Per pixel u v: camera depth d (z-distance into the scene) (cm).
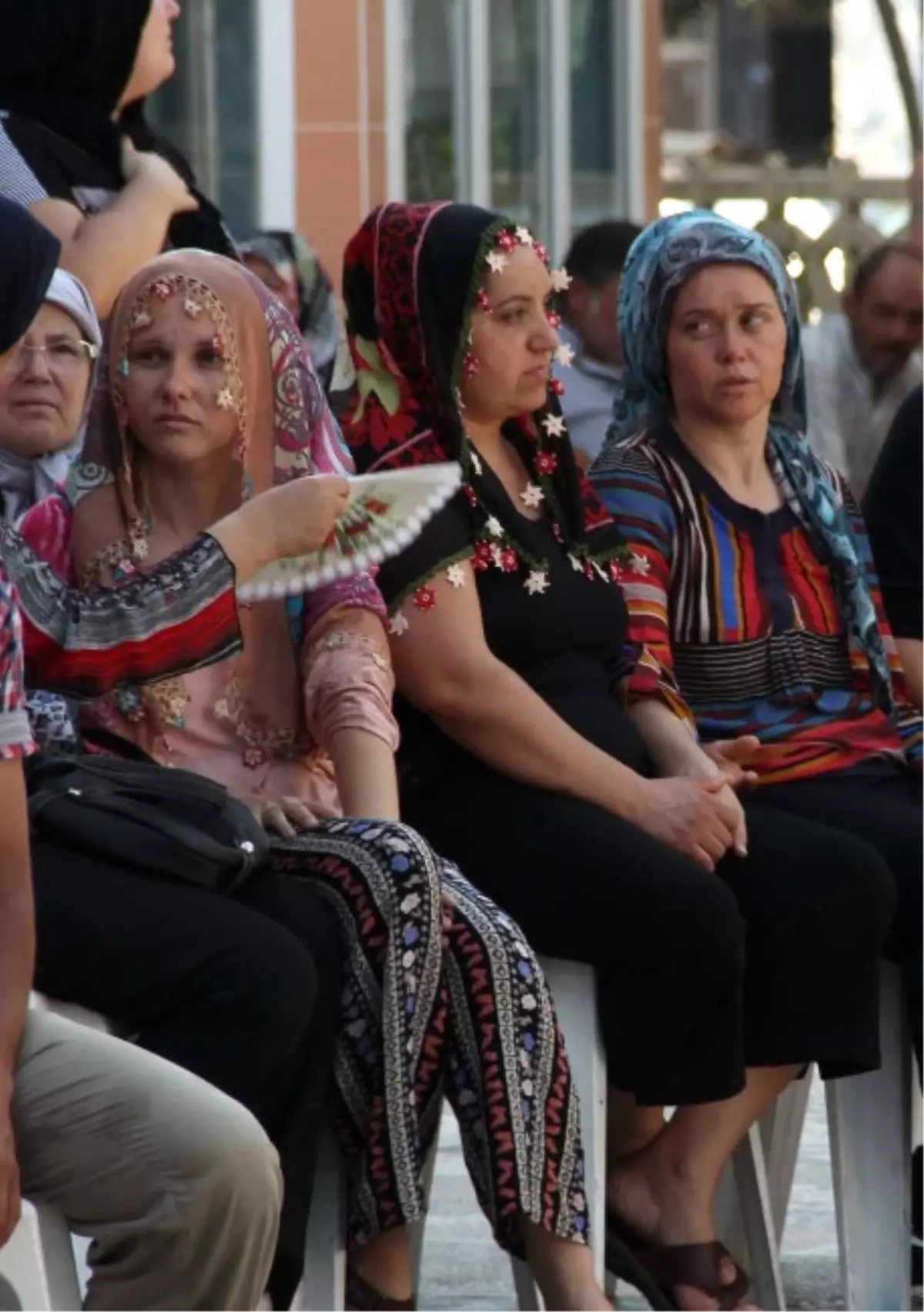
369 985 1167
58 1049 1015
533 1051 1187
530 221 2973
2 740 990
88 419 1283
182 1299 1022
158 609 1179
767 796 1434
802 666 1456
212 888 1148
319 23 2706
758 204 3838
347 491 1198
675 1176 1346
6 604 988
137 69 1549
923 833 1416
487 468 1380
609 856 1291
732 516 1465
